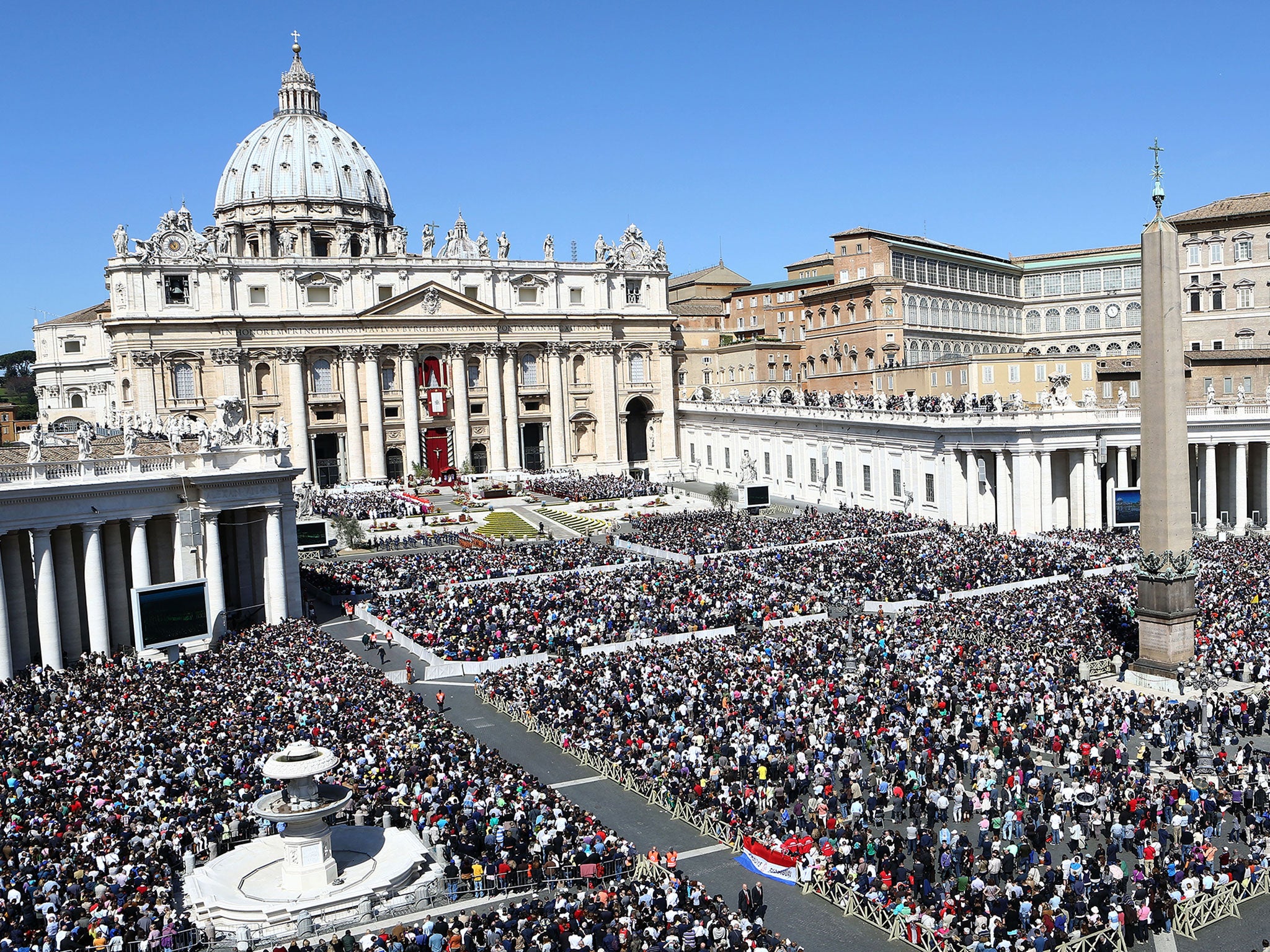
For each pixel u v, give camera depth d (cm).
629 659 5091
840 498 10644
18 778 3453
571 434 13650
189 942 2798
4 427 18425
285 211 16025
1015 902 2847
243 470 6122
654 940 2562
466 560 7781
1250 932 2811
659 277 13888
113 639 5919
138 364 11619
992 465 8700
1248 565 6550
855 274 13350
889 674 4569
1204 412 8619
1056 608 5700
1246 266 12425
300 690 4581
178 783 3503
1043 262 15125
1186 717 4062
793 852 3206
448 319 12769
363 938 2744
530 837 3266
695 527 8931
